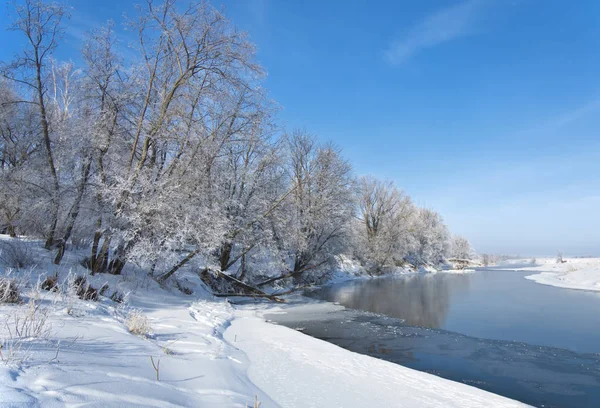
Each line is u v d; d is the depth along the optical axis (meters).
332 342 11.47
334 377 6.90
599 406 6.75
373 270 45.88
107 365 4.30
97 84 13.00
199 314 12.04
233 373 6.05
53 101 14.94
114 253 13.99
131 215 12.57
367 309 18.44
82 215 12.88
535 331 13.17
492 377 8.26
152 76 13.35
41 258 11.88
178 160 14.27
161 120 13.37
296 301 21.22
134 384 3.90
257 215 19.92
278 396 5.56
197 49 13.70
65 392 3.12
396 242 49.16
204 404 4.04
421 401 6.02
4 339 4.27
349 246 33.41
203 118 14.98
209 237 14.74
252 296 20.88
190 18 13.50
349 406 5.45
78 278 9.52
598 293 24.38
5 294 6.41
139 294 12.77
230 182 19.16
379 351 10.42
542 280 34.38
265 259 22.89
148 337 6.99
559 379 8.14
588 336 12.37
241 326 12.15
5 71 11.86
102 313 7.89
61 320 6.09
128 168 13.09
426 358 9.73
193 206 14.40
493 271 56.41
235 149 17.95
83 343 5.07
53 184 12.29
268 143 19.86
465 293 25.39
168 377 4.66
